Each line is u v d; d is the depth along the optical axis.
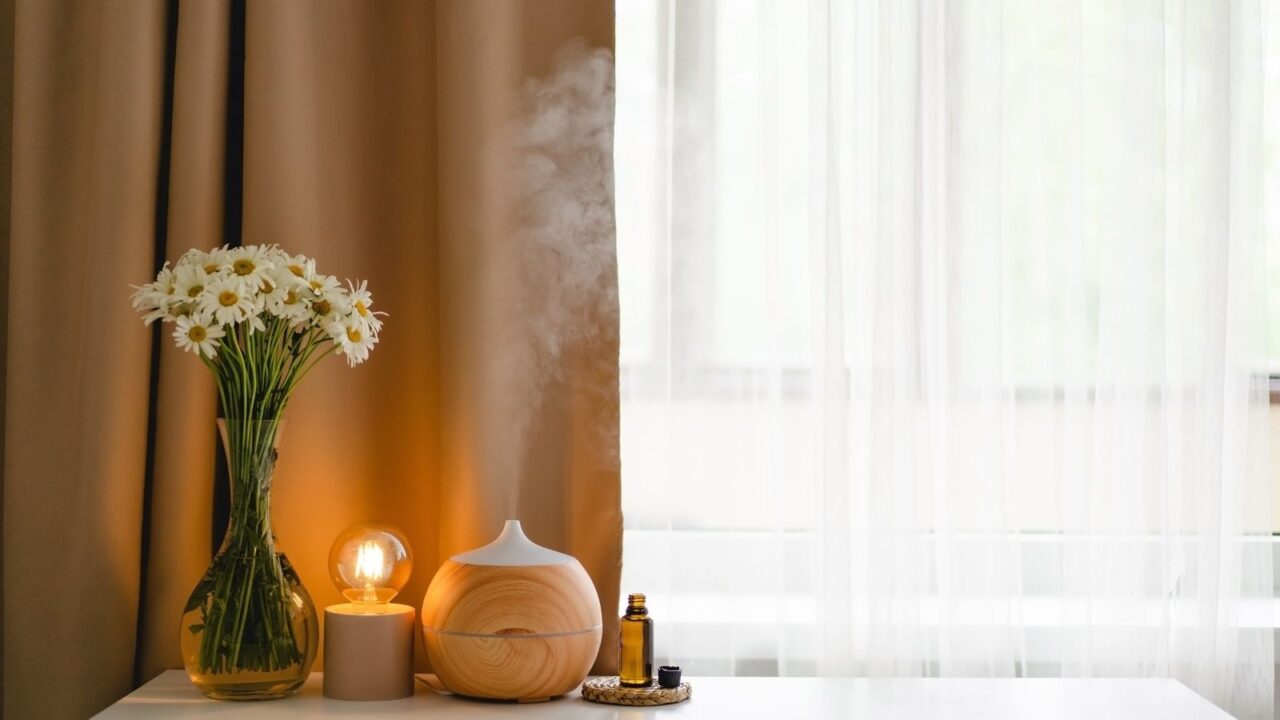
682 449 1.63
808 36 1.62
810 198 1.62
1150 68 1.64
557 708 1.33
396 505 1.56
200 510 1.45
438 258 1.56
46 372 1.46
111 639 1.41
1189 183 1.67
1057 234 1.66
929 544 1.63
